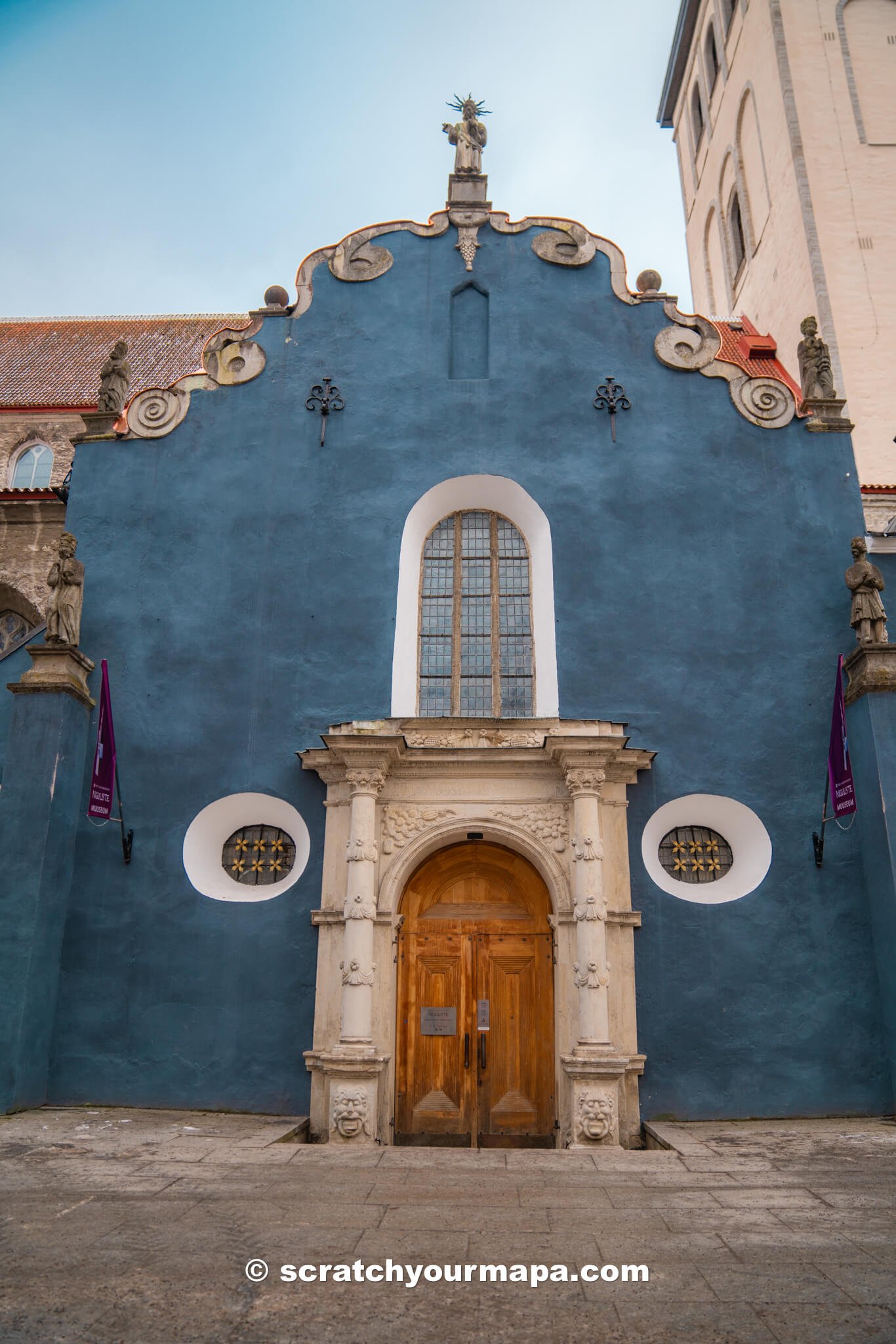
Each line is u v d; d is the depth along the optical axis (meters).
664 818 13.08
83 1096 12.03
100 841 12.98
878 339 22.41
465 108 16.58
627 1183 8.61
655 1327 5.42
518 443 14.68
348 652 13.71
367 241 15.83
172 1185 8.28
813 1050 11.98
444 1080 12.61
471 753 12.62
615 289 15.45
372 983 11.86
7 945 11.87
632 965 12.13
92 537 14.45
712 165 30.50
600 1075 11.23
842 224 23.31
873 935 12.34
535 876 13.27
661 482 14.44
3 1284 5.88
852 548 13.41
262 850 13.33
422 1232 7.07
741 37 27.95
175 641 13.89
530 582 14.67
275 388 15.06
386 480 14.56
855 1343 5.20
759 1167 9.23
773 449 14.58
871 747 12.41
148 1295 5.76
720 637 13.70
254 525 14.38
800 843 12.78
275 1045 12.05
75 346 26.86
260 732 13.41
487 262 15.66
